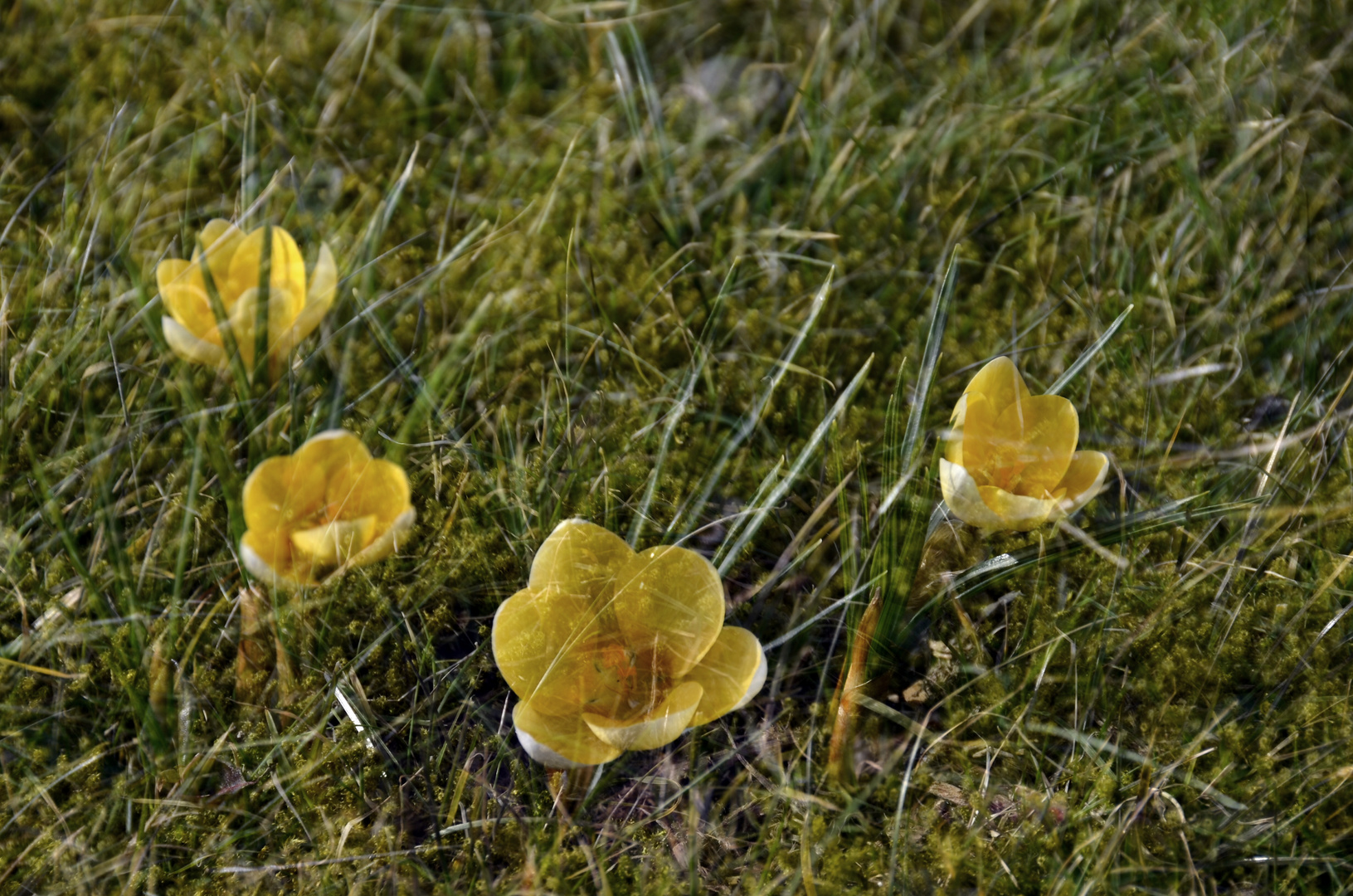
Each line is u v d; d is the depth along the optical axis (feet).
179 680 2.25
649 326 2.56
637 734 2.06
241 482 2.33
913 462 2.20
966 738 2.27
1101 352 2.53
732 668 2.12
